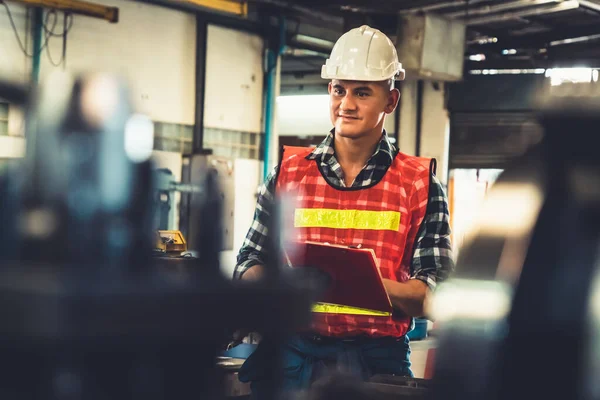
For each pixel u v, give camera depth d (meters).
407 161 3.04
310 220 3.03
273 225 0.95
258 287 0.86
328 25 9.39
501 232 1.29
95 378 0.81
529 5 8.41
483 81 10.97
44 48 6.86
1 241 0.84
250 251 3.06
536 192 1.29
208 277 0.84
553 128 1.31
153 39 7.83
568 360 1.24
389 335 2.92
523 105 10.84
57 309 0.74
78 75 0.84
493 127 10.98
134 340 0.79
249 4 8.70
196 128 8.27
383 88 3.01
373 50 3.02
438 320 1.31
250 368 2.45
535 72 10.80
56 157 0.84
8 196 0.84
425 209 2.99
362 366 2.88
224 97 8.57
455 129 11.16
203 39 8.29
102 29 7.34
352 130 2.96
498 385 1.26
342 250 2.51
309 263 2.61
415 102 11.06
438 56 9.09
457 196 11.17
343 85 3.00
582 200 1.26
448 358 1.28
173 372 0.85
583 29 9.70
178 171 8.09
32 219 0.83
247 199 8.89
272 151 9.07
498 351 1.26
